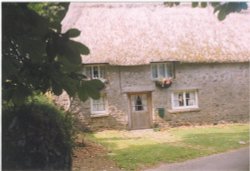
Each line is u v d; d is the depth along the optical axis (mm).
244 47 17547
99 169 7840
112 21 16906
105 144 11398
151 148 10859
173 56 16406
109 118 15828
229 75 17547
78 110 13852
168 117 16750
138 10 17734
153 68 16844
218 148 10875
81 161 8484
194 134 14297
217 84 17391
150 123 16578
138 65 16297
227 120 17453
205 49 17031
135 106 16516
